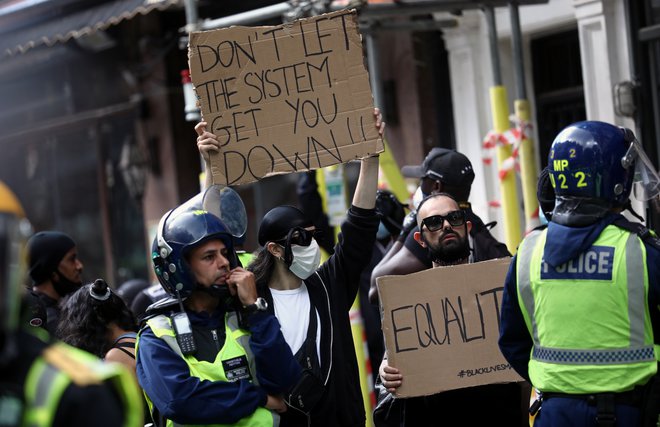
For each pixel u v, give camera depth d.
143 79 40.44
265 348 14.63
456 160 20.45
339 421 16.23
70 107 44.22
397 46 34.03
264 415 14.76
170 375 14.52
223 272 14.76
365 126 16.28
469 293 17.11
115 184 42.97
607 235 13.59
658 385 13.38
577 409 13.59
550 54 31.73
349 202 35.06
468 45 32.34
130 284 27.61
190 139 40.19
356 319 24.91
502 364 17.02
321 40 16.27
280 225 16.20
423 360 16.98
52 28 37.12
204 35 16.16
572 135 13.84
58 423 8.71
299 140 16.30
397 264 19.45
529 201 25.36
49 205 46.41
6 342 8.60
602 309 13.45
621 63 28.47
